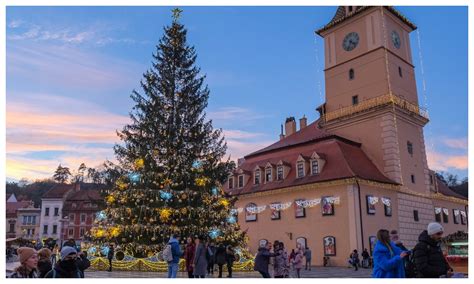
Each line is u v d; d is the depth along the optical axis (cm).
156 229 2409
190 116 2939
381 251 804
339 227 3494
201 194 2605
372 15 4419
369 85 4322
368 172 3784
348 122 4350
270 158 4475
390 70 4247
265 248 1609
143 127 2811
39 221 8375
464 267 1758
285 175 4066
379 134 4066
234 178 4516
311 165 3881
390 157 3944
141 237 2431
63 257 770
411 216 3962
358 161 3894
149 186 2555
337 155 3822
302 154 3994
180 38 3144
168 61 3072
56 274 757
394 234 971
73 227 7981
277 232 3941
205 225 2556
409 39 4716
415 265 774
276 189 3991
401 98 4197
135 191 2506
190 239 1775
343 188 3544
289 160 4212
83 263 1257
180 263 2377
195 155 2800
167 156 2692
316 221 3662
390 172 3925
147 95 2967
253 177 4362
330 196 3609
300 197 3825
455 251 2320
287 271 1788
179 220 2495
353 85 4469
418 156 4275
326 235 3562
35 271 766
